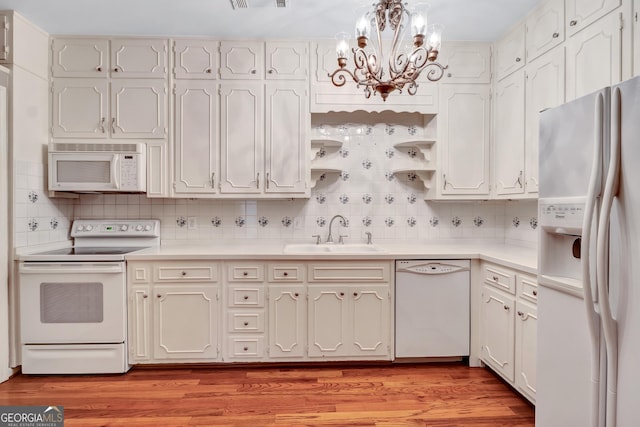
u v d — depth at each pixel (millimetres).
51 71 2723
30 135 2543
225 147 2793
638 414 1122
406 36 2684
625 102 1152
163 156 2771
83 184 2664
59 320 2447
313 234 3115
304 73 2805
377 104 2824
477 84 2861
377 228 3137
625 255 1158
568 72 2055
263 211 3100
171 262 2516
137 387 2328
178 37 2770
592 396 1268
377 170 3129
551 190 1501
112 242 2955
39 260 2420
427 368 2602
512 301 2170
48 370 2439
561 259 1557
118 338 2471
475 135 2871
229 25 2609
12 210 2404
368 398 2205
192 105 2777
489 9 2385
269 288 2549
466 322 2602
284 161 2814
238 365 2627
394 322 2586
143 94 2760
